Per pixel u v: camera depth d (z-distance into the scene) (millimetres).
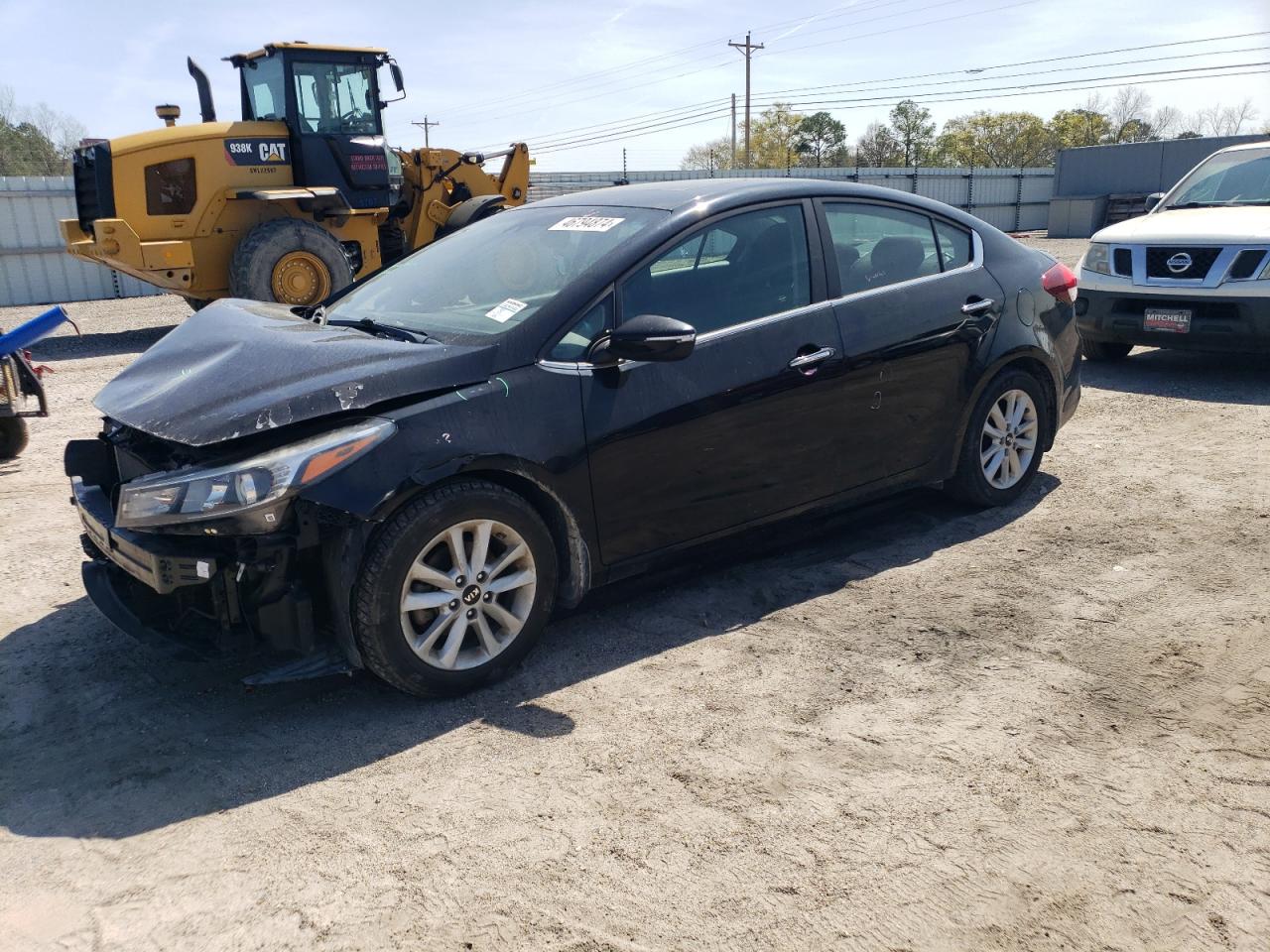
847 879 2342
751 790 2699
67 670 3535
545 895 2309
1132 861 2377
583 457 3357
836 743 2924
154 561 2928
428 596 3109
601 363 3369
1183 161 32031
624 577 3621
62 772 2898
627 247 3607
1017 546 4453
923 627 3688
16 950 2178
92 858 2496
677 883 2342
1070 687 3211
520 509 3244
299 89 11609
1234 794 2623
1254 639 3496
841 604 3916
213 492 2840
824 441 4031
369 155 12078
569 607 3512
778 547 4539
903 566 4277
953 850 2432
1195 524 4656
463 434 3113
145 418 3105
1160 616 3709
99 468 3656
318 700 3295
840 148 71125
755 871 2377
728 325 3762
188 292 11766
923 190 39406
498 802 2682
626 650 3582
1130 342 7848
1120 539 4492
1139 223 8023
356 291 4340
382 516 2957
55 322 6160
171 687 3406
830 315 4020
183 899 2332
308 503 2883
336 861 2457
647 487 3545
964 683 3258
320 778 2824
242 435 2922
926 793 2664
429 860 2449
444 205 13211
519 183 13938
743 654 3514
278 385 3090
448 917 2246
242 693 3352
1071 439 6219
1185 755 2812
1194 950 2102
